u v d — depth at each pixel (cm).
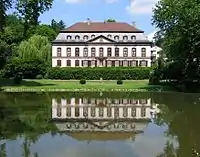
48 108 3172
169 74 6106
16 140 1786
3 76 8181
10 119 2470
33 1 5097
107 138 1875
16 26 7800
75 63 10331
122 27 10550
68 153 1535
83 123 2392
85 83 7038
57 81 7869
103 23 10669
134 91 5334
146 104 3556
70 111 3012
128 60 10356
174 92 4969
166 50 5944
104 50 10350
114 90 5509
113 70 9075
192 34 4459
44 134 1966
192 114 2744
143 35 10450
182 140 1805
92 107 3325
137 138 1875
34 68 8450
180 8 4619
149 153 1550
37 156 1484
